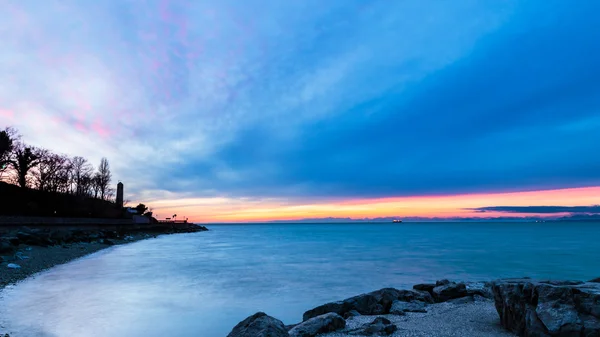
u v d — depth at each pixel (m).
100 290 18.20
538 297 8.22
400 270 28.53
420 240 77.06
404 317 10.95
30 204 62.00
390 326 9.05
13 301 15.07
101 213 85.94
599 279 11.22
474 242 67.88
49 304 14.69
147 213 141.88
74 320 12.59
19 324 11.87
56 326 11.80
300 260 36.09
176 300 16.42
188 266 30.31
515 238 82.00
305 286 20.78
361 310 12.23
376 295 13.27
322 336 8.86
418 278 24.48
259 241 77.50
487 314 10.79
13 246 30.67
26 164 67.75
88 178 95.12
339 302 12.48
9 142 64.00
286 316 14.12
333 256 40.69
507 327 8.89
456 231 143.12
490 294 14.31
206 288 19.72
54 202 71.31
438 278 24.59
